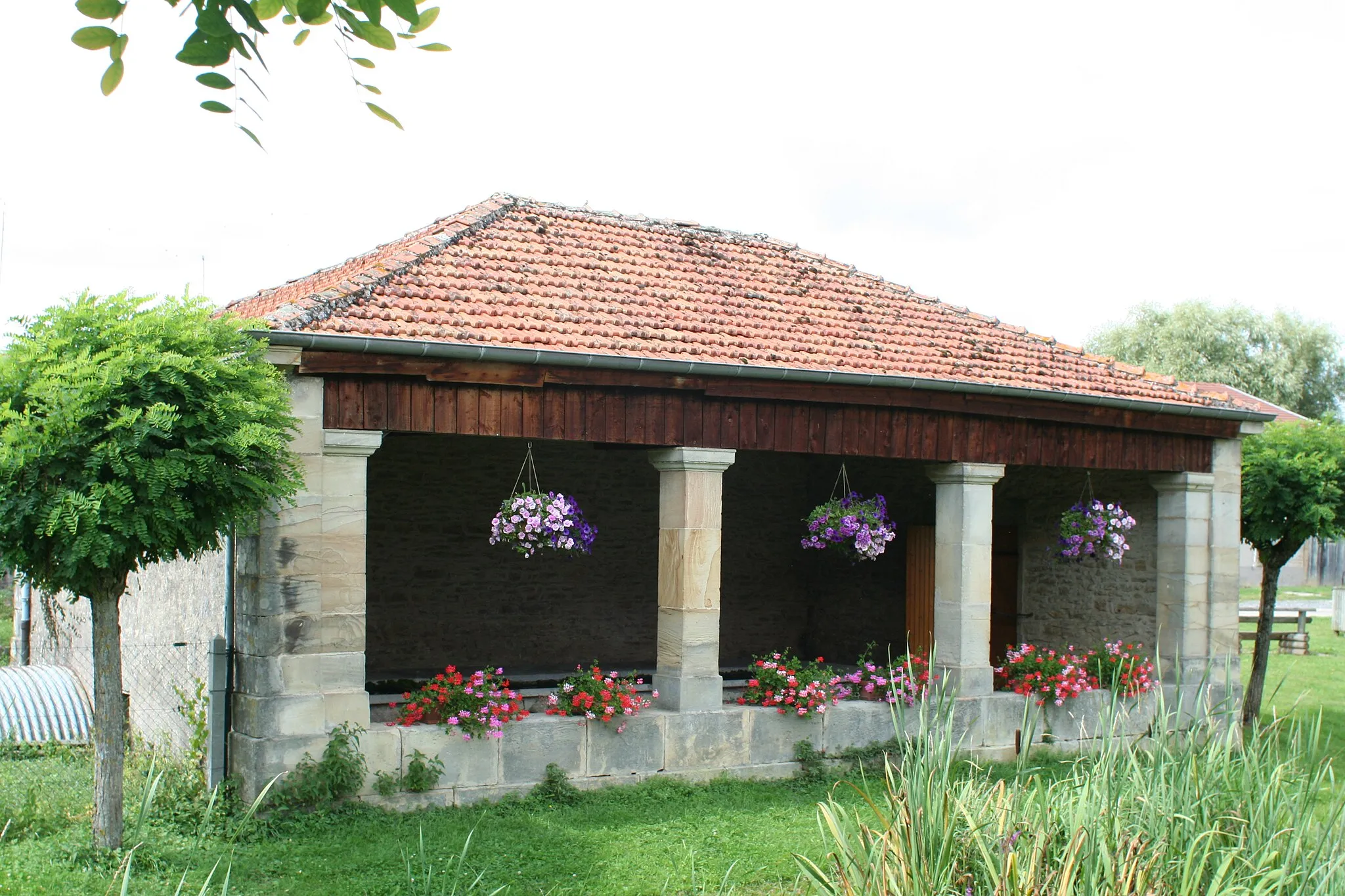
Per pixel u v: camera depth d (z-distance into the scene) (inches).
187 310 252.5
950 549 392.5
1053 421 409.7
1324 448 479.5
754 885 264.2
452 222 407.8
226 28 111.1
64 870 242.2
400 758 302.4
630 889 254.7
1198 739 389.1
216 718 293.9
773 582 565.0
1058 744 399.9
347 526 299.3
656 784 331.3
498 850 273.3
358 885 245.3
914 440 383.2
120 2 106.8
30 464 231.8
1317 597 1228.5
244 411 246.1
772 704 355.6
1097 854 201.0
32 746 382.3
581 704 325.4
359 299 317.1
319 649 294.7
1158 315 1364.4
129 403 237.5
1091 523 415.8
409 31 115.7
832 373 353.4
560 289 366.9
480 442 491.2
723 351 350.6
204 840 268.8
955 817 210.4
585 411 330.0
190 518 239.6
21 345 240.4
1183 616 436.8
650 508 529.0
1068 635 483.5
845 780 345.4
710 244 462.6
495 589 491.8
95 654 253.0
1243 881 207.2
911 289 486.6
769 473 565.3
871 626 543.5
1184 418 435.5
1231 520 450.9
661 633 350.0
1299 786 233.3
